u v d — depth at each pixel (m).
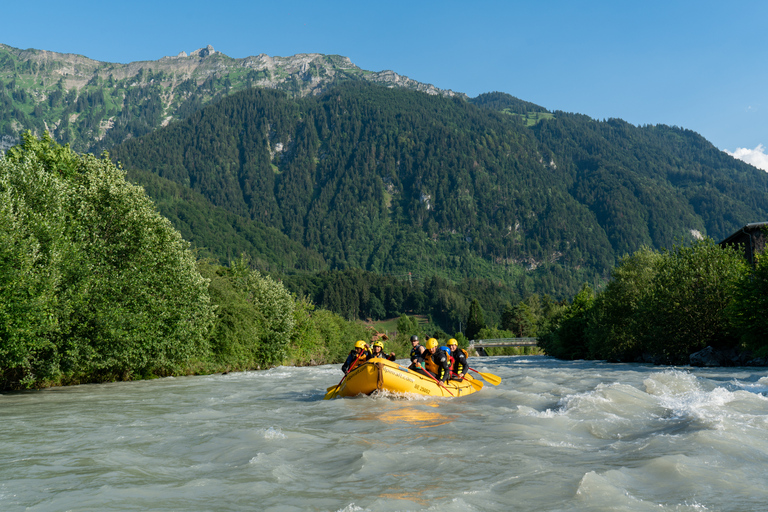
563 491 4.44
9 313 15.50
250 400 13.30
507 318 159.75
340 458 5.89
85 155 23.56
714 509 3.92
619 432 7.07
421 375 12.20
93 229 20.75
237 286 38.94
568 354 52.75
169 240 23.72
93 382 22.00
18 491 4.80
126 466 5.74
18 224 16.23
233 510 4.12
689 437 6.19
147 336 21.78
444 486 4.67
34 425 9.26
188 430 8.20
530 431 7.27
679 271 30.09
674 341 29.69
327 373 26.64
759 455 5.45
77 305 18.69
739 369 22.05
